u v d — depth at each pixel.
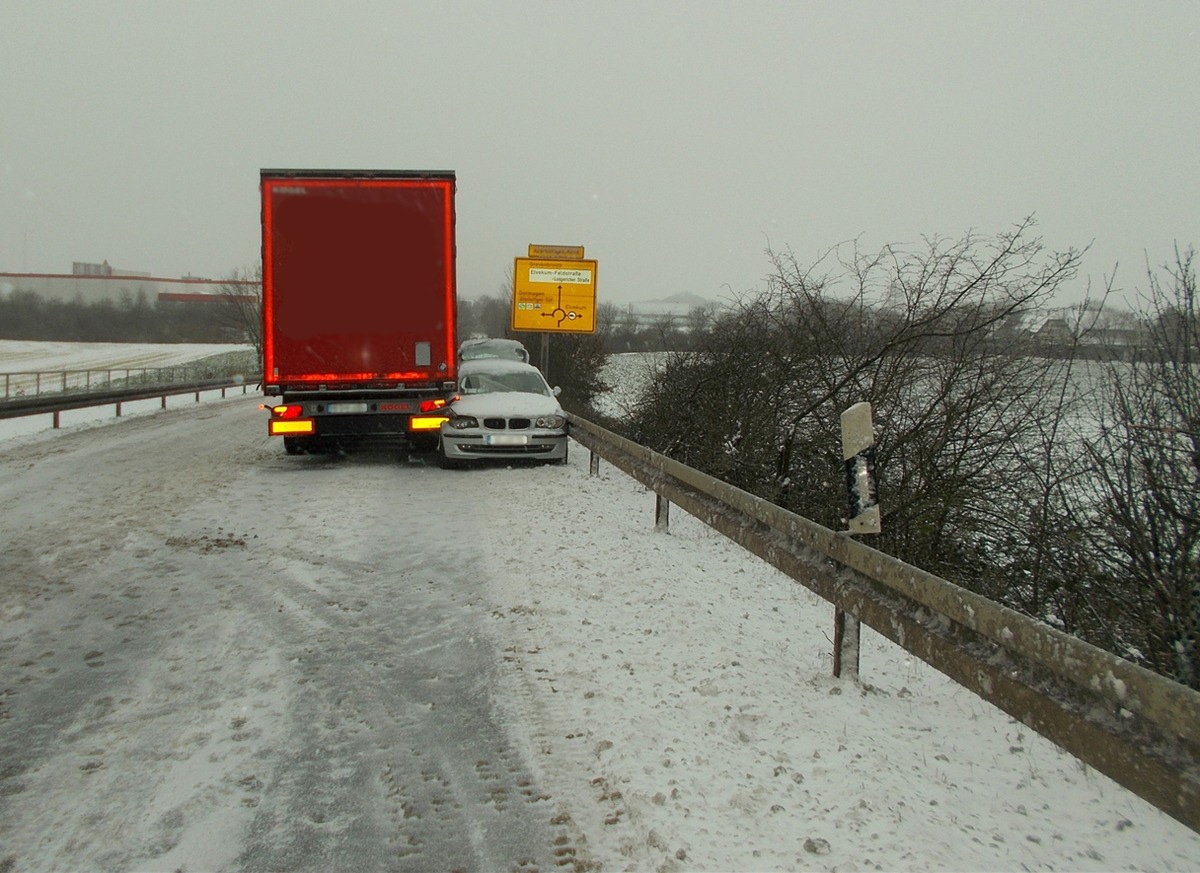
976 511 9.16
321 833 3.62
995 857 3.35
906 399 9.34
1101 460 6.87
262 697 5.03
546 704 4.86
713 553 8.44
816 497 10.57
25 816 3.75
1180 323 6.70
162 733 4.55
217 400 36.47
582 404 28.86
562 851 3.46
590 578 7.45
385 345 13.86
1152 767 2.99
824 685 5.04
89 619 6.47
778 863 3.29
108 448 17.41
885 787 3.86
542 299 26.94
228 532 9.48
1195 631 6.03
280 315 13.70
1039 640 3.56
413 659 5.63
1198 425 6.39
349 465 15.17
